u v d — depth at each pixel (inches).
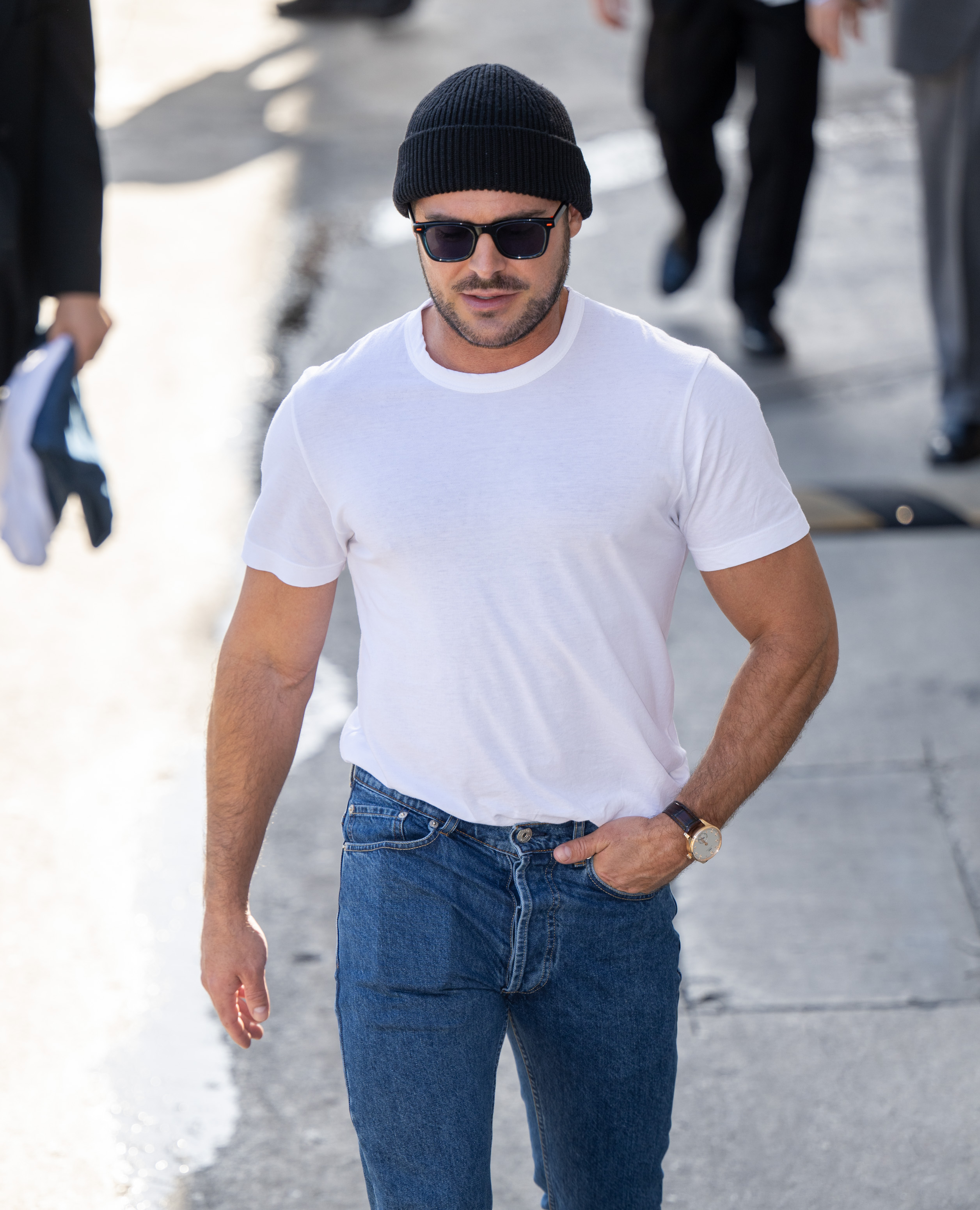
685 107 615.2
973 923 354.0
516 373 206.2
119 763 419.8
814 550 217.8
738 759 216.8
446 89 201.5
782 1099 309.1
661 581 214.4
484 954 218.4
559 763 216.7
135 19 1080.8
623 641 213.3
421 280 713.0
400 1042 214.4
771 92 589.3
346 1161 298.5
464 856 217.9
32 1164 298.0
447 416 207.2
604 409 205.6
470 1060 215.8
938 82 509.0
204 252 751.1
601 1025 220.4
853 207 774.5
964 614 471.2
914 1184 289.4
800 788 401.4
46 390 359.6
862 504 526.3
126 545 526.6
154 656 467.5
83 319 373.1
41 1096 314.0
